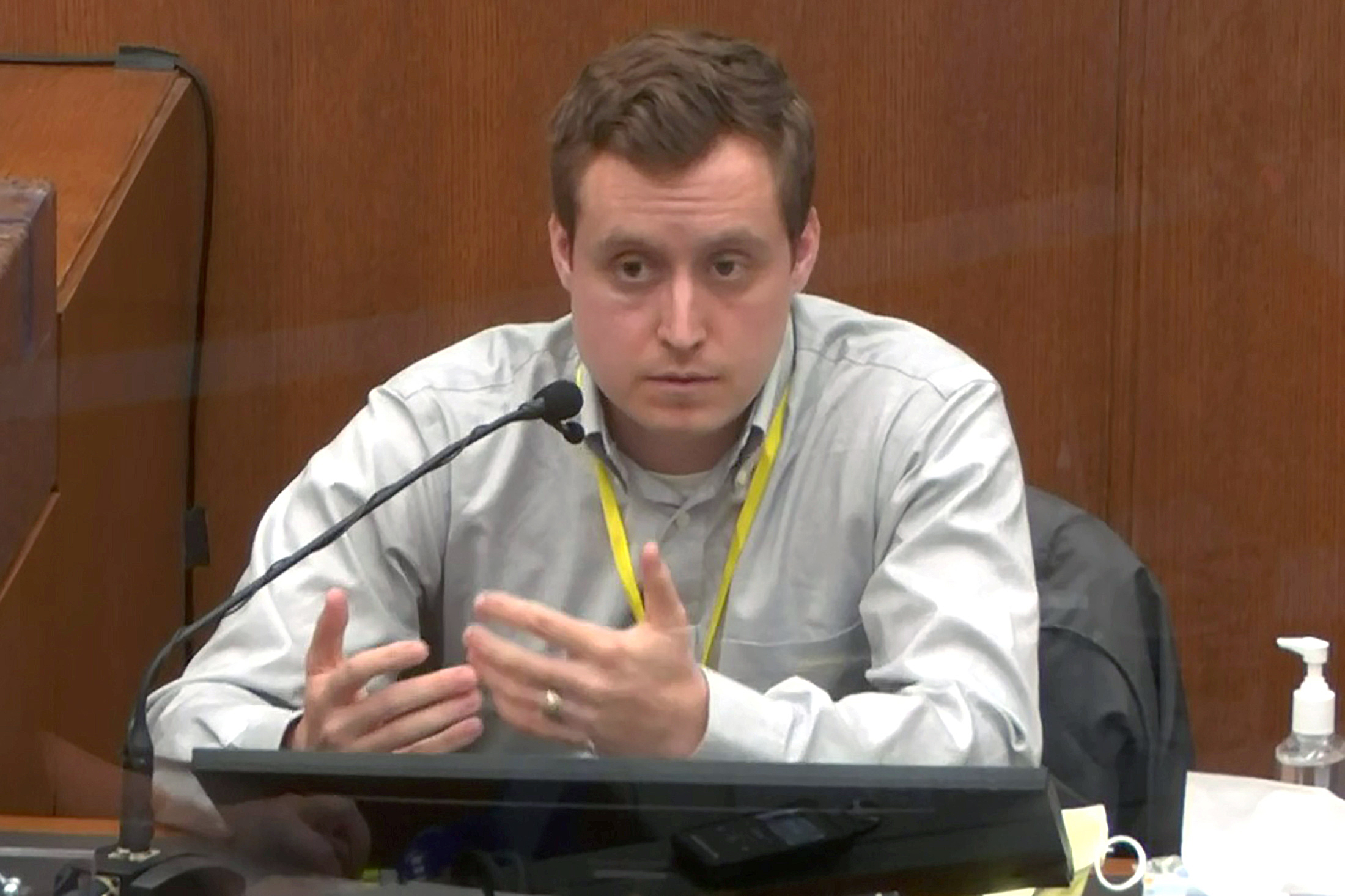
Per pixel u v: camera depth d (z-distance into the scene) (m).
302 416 9.02
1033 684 5.75
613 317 5.96
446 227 9.24
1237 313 9.12
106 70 9.16
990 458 6.29
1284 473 9.04
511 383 6.61
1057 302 9.15
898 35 9.06
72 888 4.50
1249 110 9.06
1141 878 4.90
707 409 6.02
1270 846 5.14
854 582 6.36
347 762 4.29
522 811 4.24
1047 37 9.04
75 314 6.28
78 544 6.34
